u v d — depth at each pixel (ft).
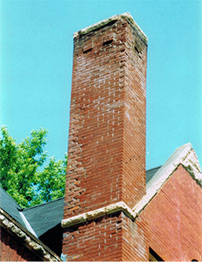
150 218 50.21
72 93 55.57
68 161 52.06
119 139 50.57
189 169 58.23
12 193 95.20
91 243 46.65
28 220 56.65
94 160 50.78
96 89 54.39
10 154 100.48
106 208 47.37
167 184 54.65
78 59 57.26
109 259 45.14
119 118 51.70
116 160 49.67
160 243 50.11
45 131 106.22
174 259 50.98
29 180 98.53
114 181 48.78
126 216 47.34
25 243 41.27
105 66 55.21
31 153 104.01
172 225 52.75
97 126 52.39
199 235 55.62
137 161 51.49
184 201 55.77
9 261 39.96
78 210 48.98
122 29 56.49
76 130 53.31
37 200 96.73
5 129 101.45
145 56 58.39
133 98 54.03
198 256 54.19
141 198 50.34
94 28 57.93
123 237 45.85
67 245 47.57
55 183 99.19
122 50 55.16
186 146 59.93
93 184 49.62
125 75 53.83
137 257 46.44
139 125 53.57
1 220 40.24
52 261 42.50
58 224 52.90
